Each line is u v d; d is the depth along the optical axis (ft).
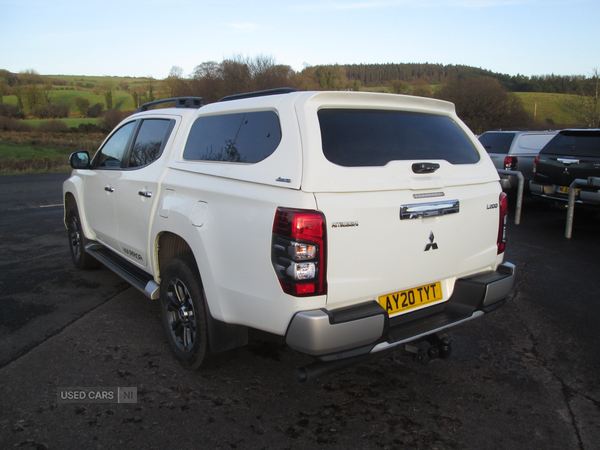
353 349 7.00
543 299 14.26
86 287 14.84
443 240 8.25
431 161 8.29
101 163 14.25
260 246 7.12
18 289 14.61
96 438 7.40
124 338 11.13
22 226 24.89
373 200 7.13
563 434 7.81
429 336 8.71
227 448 7.23
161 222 9.77
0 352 10.31
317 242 6.59
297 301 6.68
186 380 9.27
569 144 24.52
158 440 7.39
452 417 8.24
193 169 9.28
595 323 12.51
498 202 9.36
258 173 7.51
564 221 27.17
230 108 9.04
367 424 7.96
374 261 7.26
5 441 7.27
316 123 7.26
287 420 8.02
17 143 115.55
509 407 8.59
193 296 8.85
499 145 33.58
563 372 9.95
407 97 8.67
